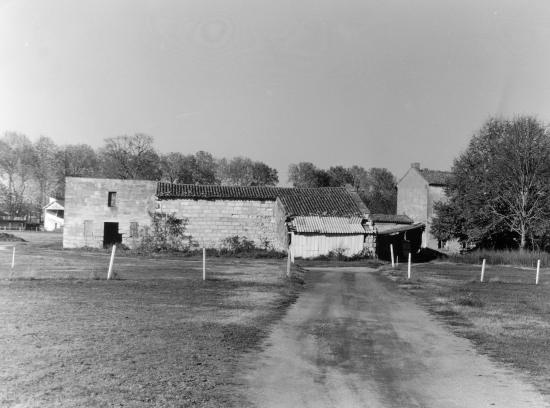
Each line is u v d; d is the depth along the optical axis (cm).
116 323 1304
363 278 2903
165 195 4859
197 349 1081
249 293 2003
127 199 5003
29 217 10806
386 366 1051
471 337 1359
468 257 5012
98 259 3697
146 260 3819
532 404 829
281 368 996
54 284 2038
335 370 1004
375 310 1781
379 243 5472
